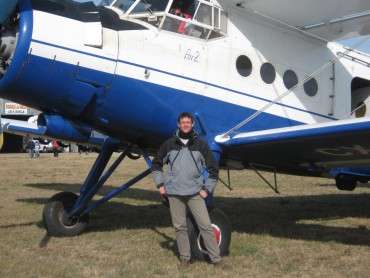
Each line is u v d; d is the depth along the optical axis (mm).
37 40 4961
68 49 5109
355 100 7914
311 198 10578
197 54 5879
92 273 4641
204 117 5910
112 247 5660
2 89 5086
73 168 20188
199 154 4891
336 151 5848
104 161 6602
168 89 5660
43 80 5066
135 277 4535
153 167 5047
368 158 6098
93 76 5262
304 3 6141
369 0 6039
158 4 5754
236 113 6145
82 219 6387
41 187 12500
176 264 4938
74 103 5332
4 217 7684
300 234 6477
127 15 5719
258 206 9297
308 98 6887
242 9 6289
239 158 6430
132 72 5457
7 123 8547
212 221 5199
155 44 5617
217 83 6008
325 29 6844
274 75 6547
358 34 7082
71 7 5348
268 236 6289
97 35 5266
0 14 4961
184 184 4836
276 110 6508
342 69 7316
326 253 5402
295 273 4652
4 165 22172
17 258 5172
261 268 4816
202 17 5973
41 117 7543
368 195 11133
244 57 6266
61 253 5391
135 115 5598
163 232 6508
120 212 8312
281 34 6699
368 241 6047
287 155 6215
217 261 4895
